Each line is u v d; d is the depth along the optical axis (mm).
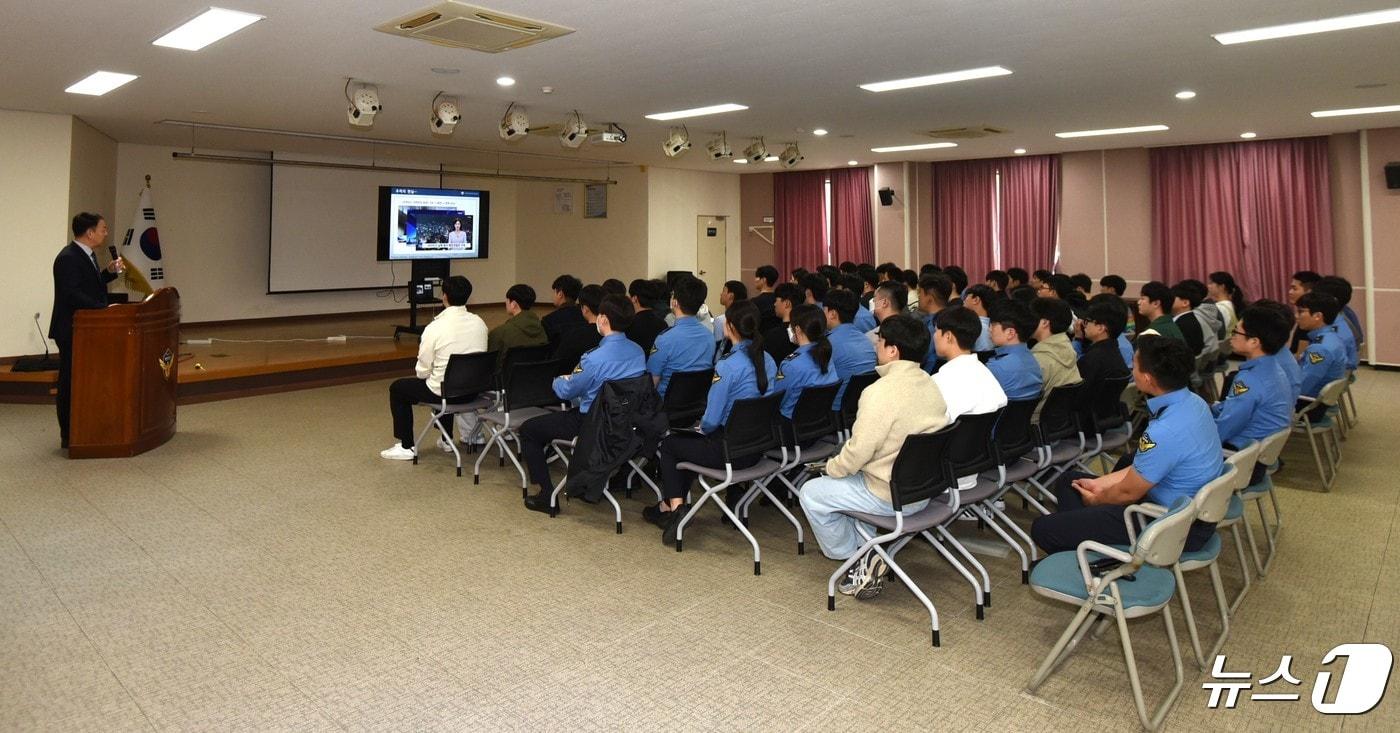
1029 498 4055
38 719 2453
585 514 4473
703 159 12469
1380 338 9578
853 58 5609
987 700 2629
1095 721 2510
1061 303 4438
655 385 4184
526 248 15406
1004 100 7305
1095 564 2691
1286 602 3391
